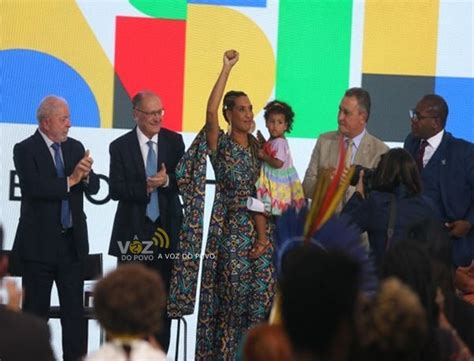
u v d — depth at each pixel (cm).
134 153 1454
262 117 1609
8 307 820
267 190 1402
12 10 1586
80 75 1595
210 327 1409
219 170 1403
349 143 1455
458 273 1209
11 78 1583
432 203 1209
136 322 710
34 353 794
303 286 618
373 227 1204
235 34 1612
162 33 1602
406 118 1625
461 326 891
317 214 769
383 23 1622
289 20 1614
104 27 1597
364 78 1622
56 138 1434
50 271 1436
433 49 1627
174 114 1603
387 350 681
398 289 689
